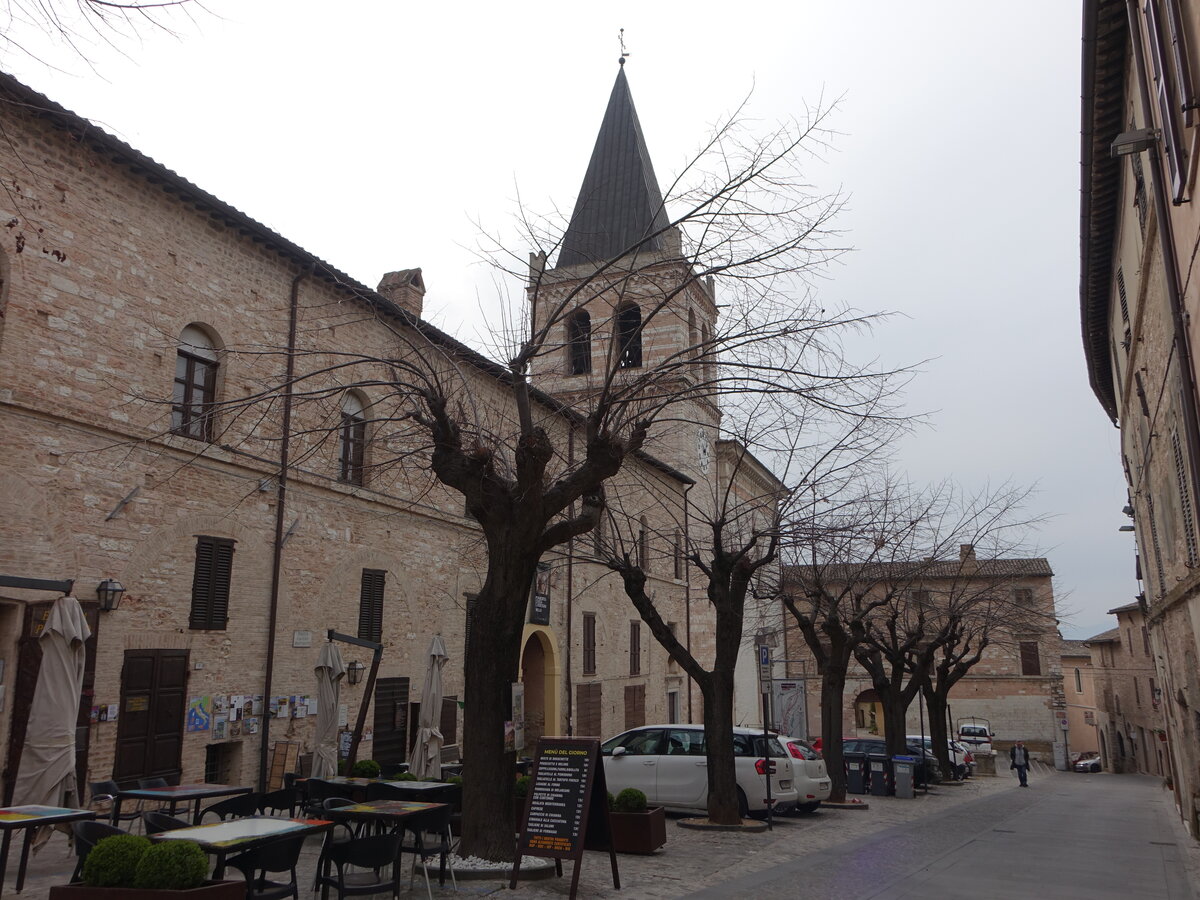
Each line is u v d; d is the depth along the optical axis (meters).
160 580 15.46
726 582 17.03
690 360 12.48
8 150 13.52
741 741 17.52
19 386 13.43
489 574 11.24
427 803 9.90
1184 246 10.60
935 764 32.62
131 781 14.45
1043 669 55.22
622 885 10.17
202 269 16.91
